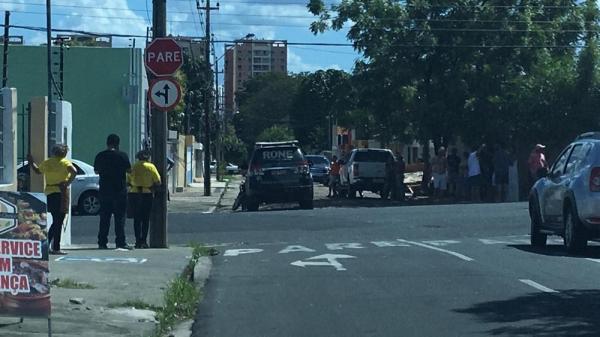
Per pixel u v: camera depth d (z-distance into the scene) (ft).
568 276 39.24
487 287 36.55
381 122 132.67
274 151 92.94
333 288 37.09
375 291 36.11
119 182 52.03
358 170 119.44
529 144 123.95
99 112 119.03
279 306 33.58
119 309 31.89
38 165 51.67
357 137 190.90
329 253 48.83
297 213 78.33
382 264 43.73
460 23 129.29
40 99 52.31
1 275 25.00
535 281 37.88
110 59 119.03
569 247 47.34
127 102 118.73
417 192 130.00
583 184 46.09
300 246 53.06
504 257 45.96
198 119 225.15
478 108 125.18
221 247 54.03
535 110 121.39
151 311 31.96
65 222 55.62
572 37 132.98
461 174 107.55
